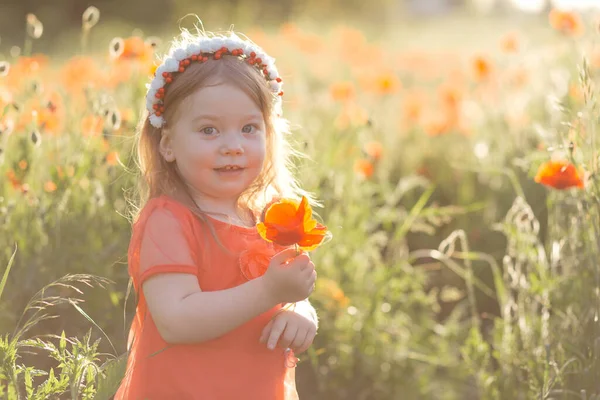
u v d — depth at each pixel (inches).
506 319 157.6
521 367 148.2
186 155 99.8
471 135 292.0
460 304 217.0
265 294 93.7
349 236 196.5
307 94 292.5
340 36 415.2
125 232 164.1
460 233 165.8
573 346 135.4
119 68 200.1
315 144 222.2
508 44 287.1
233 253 101.0
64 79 223.6
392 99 349.7
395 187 275.4
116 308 156.9
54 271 154.2
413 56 417.4
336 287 179.6
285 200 85.7
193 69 100.0
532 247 161.9
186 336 94.2
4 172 173.8
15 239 159.0
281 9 1323.8
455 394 188.1
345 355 177.8
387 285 195.5
